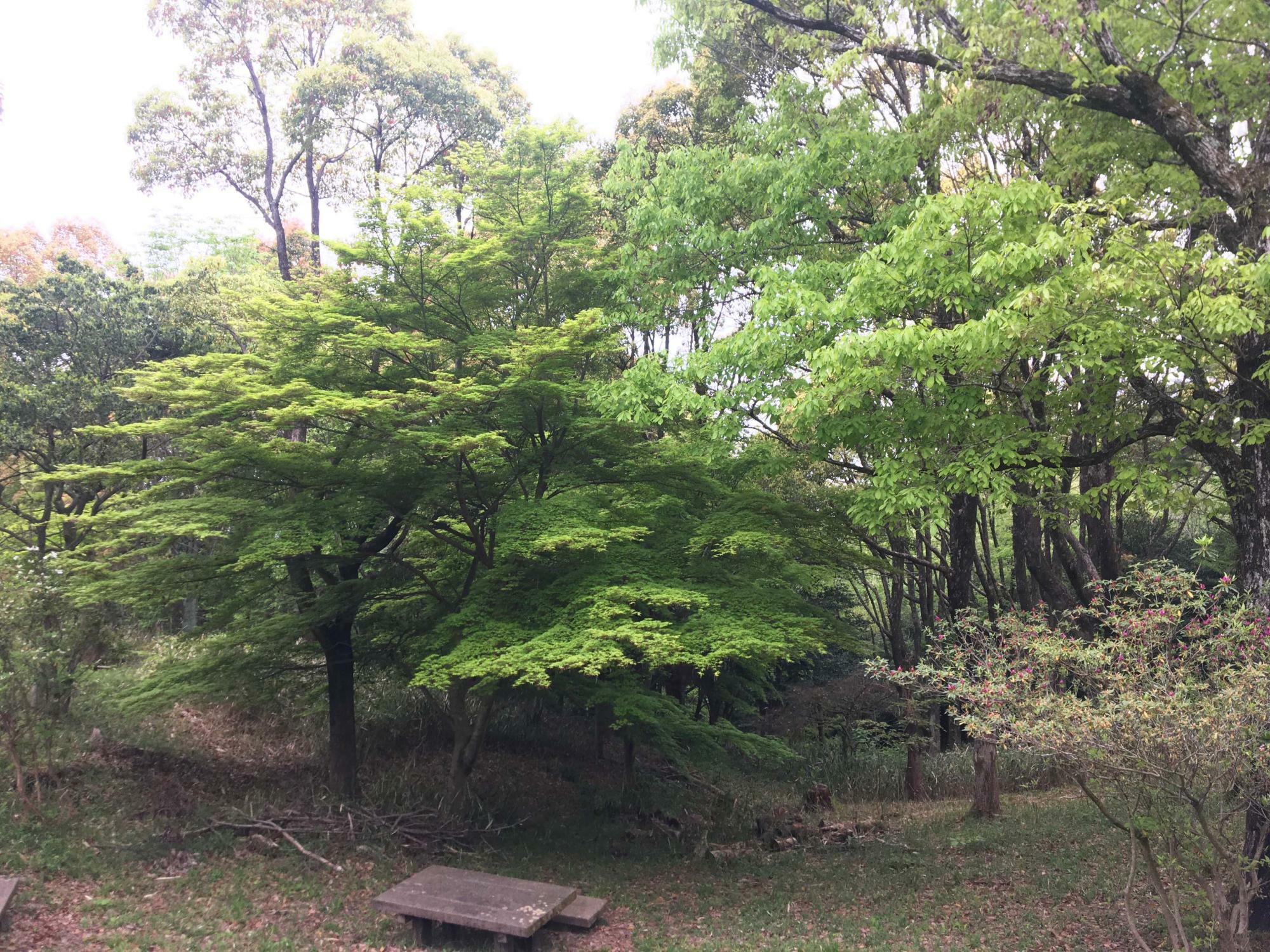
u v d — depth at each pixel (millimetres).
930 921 9328
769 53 14445
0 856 9070
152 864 9820
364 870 10734
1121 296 7750
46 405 15102
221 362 11195
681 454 12109
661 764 22062
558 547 10523
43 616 10367
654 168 18016
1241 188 8266
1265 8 8523
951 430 9062
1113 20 8938
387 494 11742
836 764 21188
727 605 10688
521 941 8547
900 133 11562
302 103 23281
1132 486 9297
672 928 9656
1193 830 7113
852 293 9055
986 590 18328
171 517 10094
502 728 21031
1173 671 5902
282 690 15344
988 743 14523
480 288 12680
